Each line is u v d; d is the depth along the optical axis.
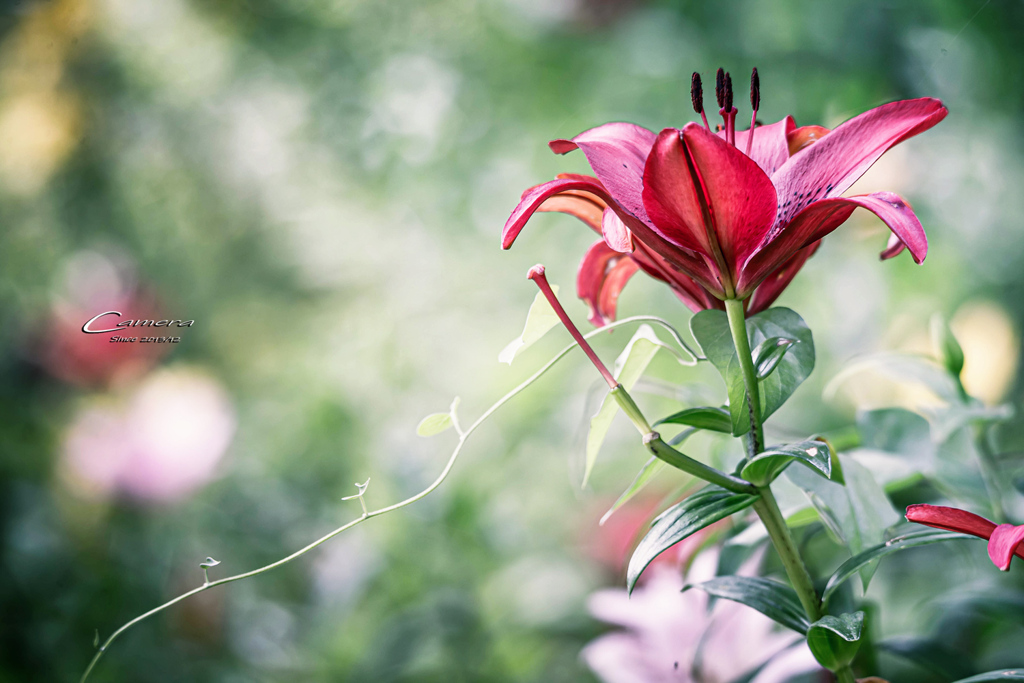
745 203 0.62
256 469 1.51
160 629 1.24
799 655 0.75
